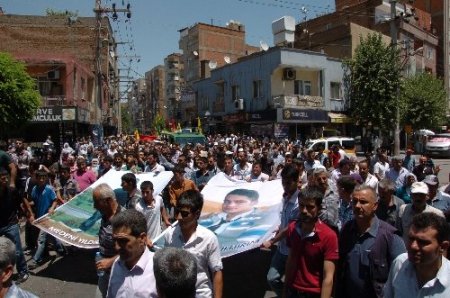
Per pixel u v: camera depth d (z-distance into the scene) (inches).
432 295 114.2
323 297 158.4
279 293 227.3
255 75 1542.8
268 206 294.0
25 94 869.2
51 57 1341.0
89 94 1675.7
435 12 2348.7
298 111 1407.5
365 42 1489.9
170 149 742.5
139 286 137.8
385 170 475.5
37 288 291.1
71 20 1734.7
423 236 112.4
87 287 292.5
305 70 1507.1
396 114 1314.0
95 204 191.2
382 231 156.8
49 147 944.3
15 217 295.9
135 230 138.3
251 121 1497.3
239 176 464.1
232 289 286.5
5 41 1674.5
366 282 155.4
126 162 502.3
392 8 1416.1
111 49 2148.1
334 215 218.7
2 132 884.6
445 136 1437.0
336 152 579.8
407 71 1905.8
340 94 1565.0
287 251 223.9
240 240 260.7
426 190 219.3
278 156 649.0
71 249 383.9
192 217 163.5
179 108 2507.4
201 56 2556.6
